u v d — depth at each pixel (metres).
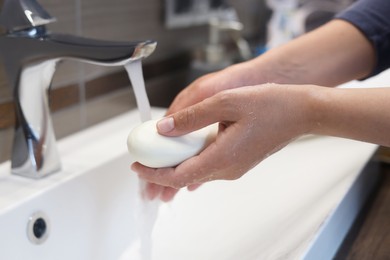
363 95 0.38
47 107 0.50
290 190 0.57
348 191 0.51
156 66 0.83
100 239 0.54
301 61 0.54
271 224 0.51
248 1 1.14
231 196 0.59
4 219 0.43
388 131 0.37
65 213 0.50
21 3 0.45
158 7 0.81
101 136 0.65
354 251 0.47
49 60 0.46
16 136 0.50
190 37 0.93
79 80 0.65
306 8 0.95
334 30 0.55
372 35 0.53
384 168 0.68
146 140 0.38
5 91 0.54
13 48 0.46
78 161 0.56
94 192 0.53
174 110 0.52
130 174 0.59
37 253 0.46
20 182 0.49
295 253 0.40
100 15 0.67
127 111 0.77
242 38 1.09
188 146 0.38
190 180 0.38
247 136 0.36
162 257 0.51
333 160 0.61
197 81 0.52
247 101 0.36
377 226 0.52
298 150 0.66
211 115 0.36
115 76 0.72
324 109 0.37
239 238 0.51
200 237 0.53
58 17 0.59
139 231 0.51
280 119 0.37
